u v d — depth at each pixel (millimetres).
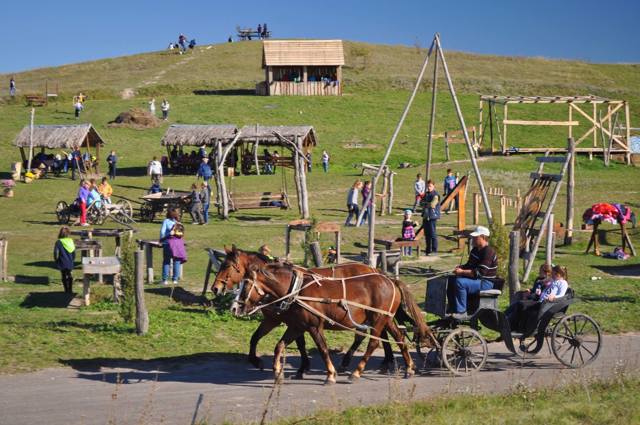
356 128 68438
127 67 105750
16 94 79875
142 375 13422
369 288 13273
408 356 13547
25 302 19328
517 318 14359
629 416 10469
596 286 22078
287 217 36719
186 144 53094
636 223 33625
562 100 55781
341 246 28953
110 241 30344
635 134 69688
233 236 30609
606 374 13375
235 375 13547
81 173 49500
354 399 11867
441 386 12695
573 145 29781
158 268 25031
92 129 52469
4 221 35406
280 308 12758
